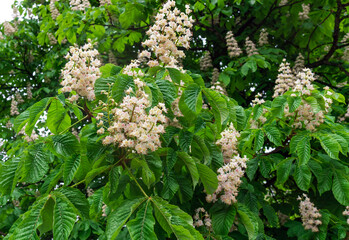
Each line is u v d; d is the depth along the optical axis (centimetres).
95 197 254
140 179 238
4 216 515
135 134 191
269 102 385
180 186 243
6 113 842
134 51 723
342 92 564
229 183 267
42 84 773
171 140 244
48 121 226
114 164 205
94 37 595
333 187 330
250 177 342
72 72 216
